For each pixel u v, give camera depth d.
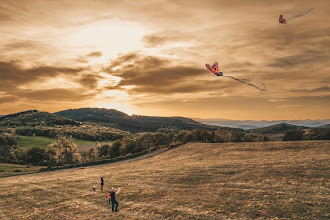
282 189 26.28
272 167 39.44
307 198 21.97
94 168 72.75
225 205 22.42
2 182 51.66
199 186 32.66
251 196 24.75
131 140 117.50
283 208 19.86
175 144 102.69
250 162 47.78
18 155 122.81
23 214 26.34
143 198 28.92
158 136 117.81
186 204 24.19
